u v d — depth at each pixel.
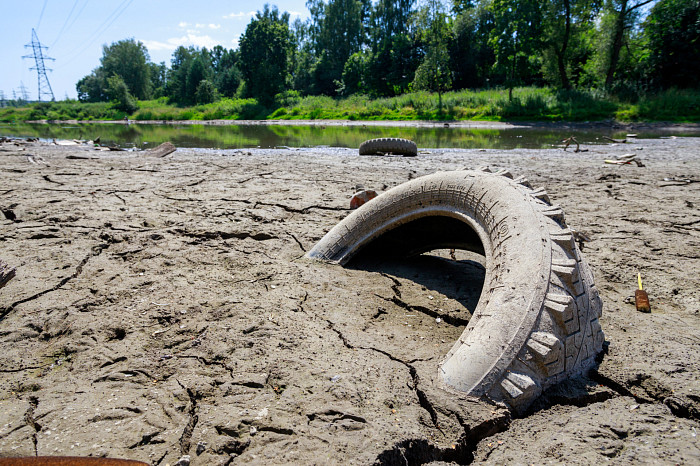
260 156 12.66
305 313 3.29
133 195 7.11
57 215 5.82
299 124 38.19
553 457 1.96
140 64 77.00
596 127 26.22
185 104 67.12
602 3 31.38
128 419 2.18
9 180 8.11
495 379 2.32
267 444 2.01
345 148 15.74
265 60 55.59
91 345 2.87
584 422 2.18
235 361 2.67
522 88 38.16
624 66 33.25
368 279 4.00
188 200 6.84
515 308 2.50
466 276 4.16
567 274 2.59
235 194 7.28
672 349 2.78
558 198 7.24
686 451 1.94
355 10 66.75
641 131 23.62
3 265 3.43
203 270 4.14
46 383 2.49
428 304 3.51
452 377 2.41
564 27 31.56
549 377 2.41
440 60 39.38
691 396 2.32
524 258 2.75
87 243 4.81
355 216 4.41
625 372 2.54
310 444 2.00
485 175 3.62
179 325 3.11
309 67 70.12
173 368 2.62
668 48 31.20
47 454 1.94
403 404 2.30
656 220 5.94
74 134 24.62
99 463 1.63
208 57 103.69
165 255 4.51
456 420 2.19
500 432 2.18
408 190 4.07
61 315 3.23
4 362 2.71
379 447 1.97
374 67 52.88
